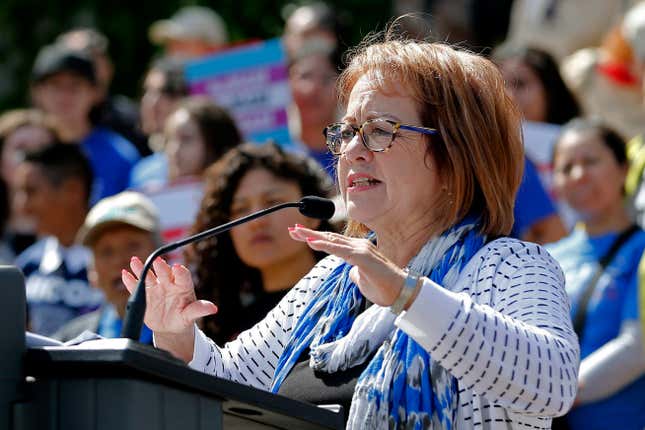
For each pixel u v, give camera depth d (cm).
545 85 1259
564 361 477
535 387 468
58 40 1895
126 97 1972
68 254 1186
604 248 990
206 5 1902
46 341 441
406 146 545
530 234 1086
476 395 513
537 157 1137
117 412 396
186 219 1110
